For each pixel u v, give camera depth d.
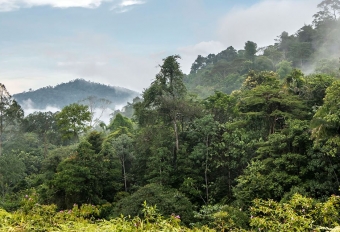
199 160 22.81
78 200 21.42
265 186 15.77
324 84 21.66
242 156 21.34
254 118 22.27
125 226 6.22
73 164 22.83
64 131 37.84
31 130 45.28
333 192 13.93
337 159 14.68
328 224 8.87
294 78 23.89
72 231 6.12
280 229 8.73
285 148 17.36
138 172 26.39
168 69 25.38
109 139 31.66
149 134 25.59
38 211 10.00
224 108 27.08
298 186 14.92
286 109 21.31
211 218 14.27
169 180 22.58
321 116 14.34
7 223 6.50
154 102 25.33
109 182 24.86
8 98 39.12
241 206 15.82
